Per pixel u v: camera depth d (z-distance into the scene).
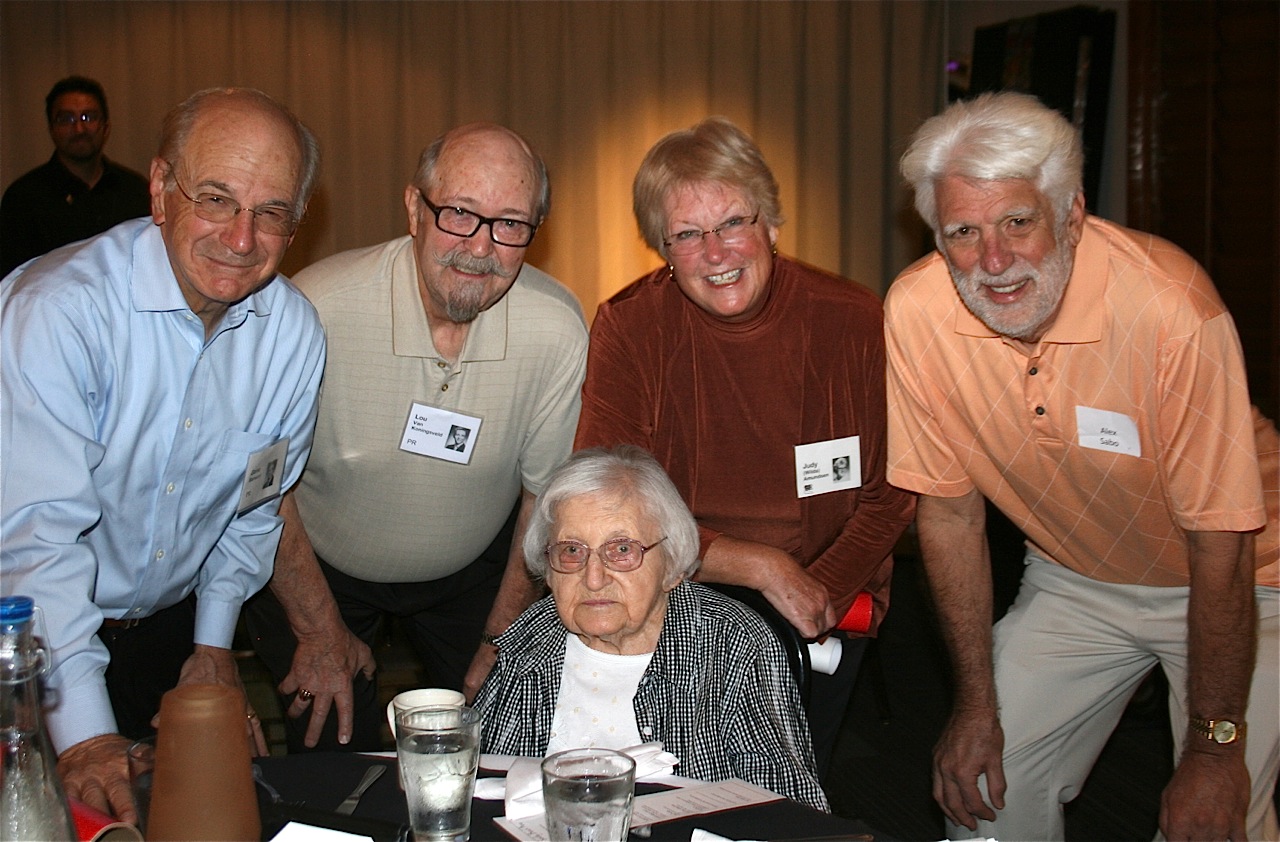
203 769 1.12
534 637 1.96
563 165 6.28
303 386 2.22
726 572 2.33
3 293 1.87
